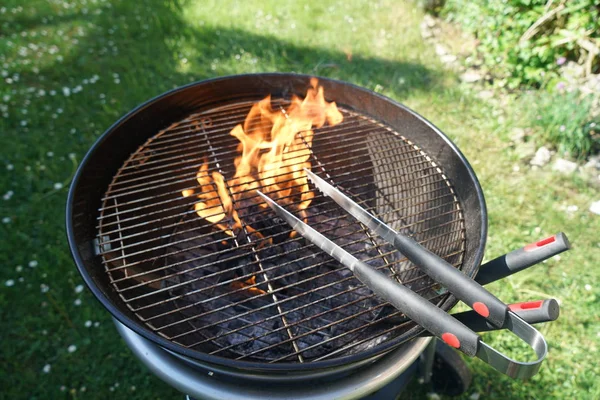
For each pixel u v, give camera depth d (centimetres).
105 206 137
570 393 177
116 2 406
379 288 98
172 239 152
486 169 258
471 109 291
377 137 162
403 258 135
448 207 138
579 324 196
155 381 188
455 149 140
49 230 236
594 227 230
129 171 148
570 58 304
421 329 100
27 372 187
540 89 295
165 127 161
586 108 250
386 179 156
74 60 347
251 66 332
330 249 110
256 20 373
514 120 279
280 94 175
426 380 171
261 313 133
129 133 150
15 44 358
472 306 96
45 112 304
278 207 125
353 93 165
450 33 354
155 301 129
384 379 111
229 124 167
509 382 182
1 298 208
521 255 107
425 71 322
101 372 190
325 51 339
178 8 388
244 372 98
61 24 387
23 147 279
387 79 316
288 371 93
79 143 285
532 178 253
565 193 246
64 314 203
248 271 141
